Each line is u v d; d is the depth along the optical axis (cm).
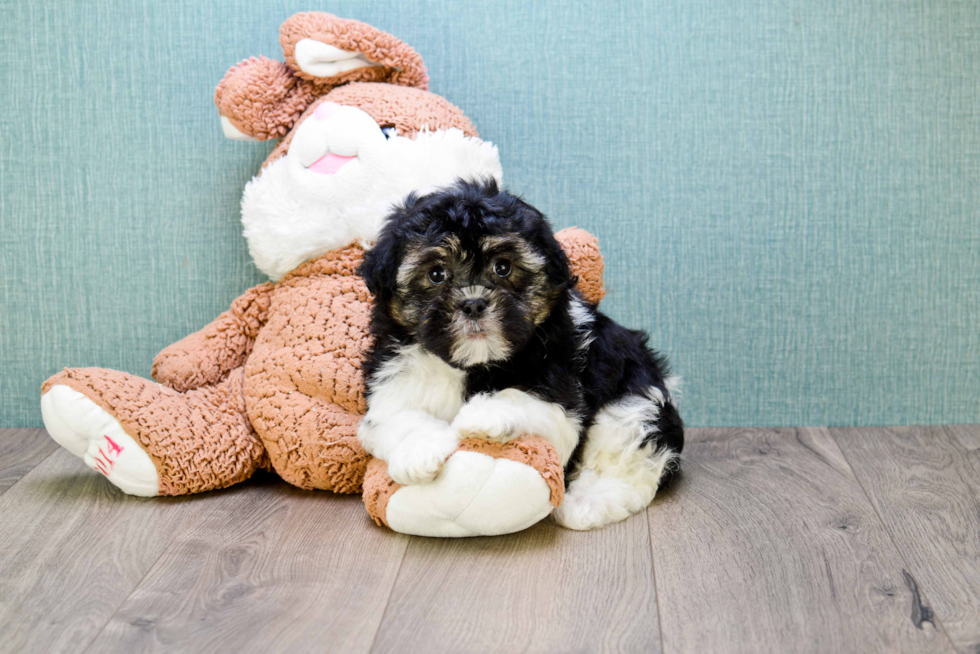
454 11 228
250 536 170
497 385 169
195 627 136
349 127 195
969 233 232
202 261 238
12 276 240
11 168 235
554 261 162
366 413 180
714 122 230
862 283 235
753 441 229
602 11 228
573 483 180
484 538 168
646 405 186
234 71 212
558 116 231
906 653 128
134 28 229
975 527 172
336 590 148
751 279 236
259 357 198
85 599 145
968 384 239
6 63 231
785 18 226
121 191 236
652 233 235
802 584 148
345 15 229
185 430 189
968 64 226
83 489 197
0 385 244
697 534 169
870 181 231
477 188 165
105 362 244
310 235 198
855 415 241
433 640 132
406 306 163
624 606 142
